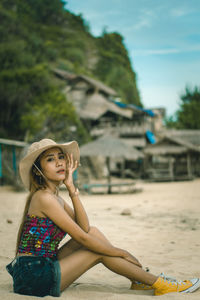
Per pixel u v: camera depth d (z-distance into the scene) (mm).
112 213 9070
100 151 17891
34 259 2709
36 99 34312
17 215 8438
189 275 3607
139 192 17797
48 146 2799
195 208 10055
